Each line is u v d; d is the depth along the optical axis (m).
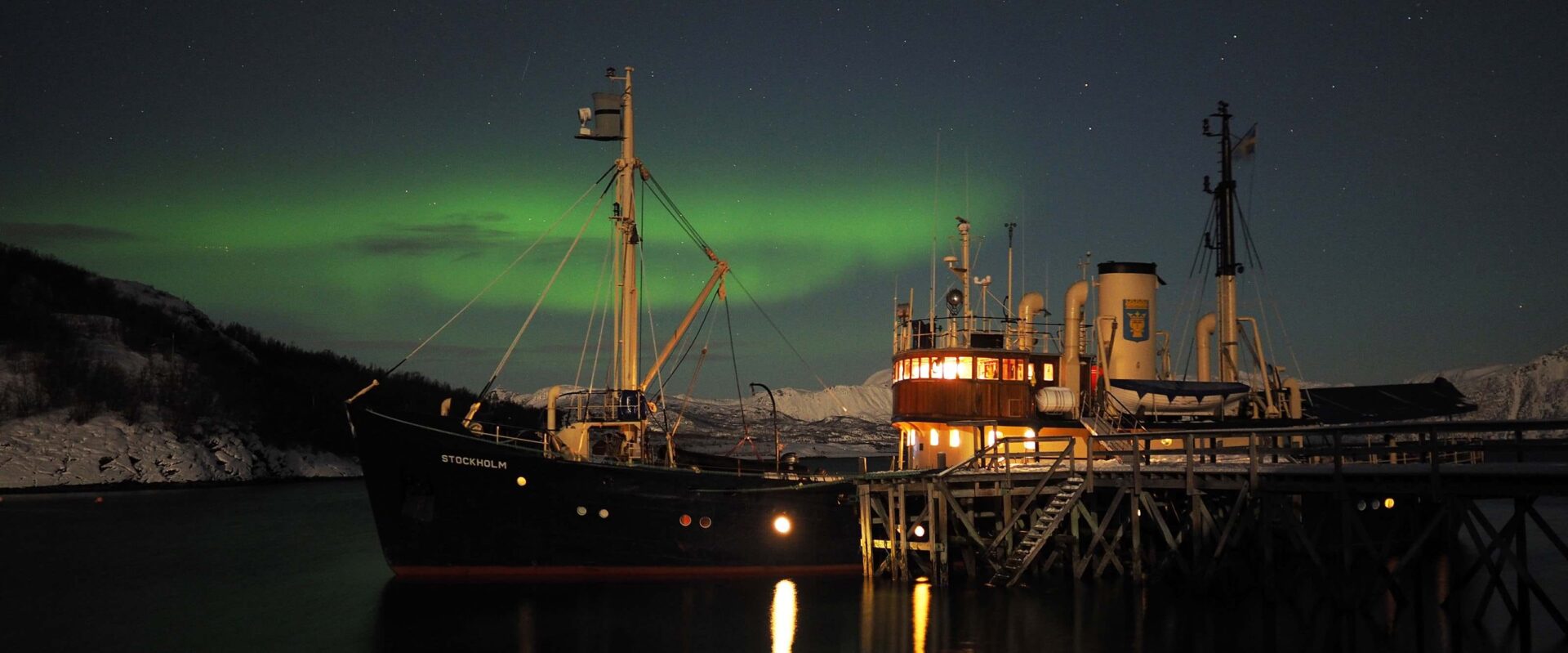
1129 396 42.97
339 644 31.25
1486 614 33.41
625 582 38.22
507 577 38.12
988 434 41.78
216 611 36.56
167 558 51.06
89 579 44.44
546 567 38.09
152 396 124.50
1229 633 30.75
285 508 82.31
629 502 38.09
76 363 124.38
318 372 167.88
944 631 31.58
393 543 37.69
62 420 114.19
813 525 39.75
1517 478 26.50
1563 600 36.44
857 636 31.17
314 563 48.84
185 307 170.00
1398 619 32.31
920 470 39.69
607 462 38.97
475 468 37.28
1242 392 43.50
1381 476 29.42
